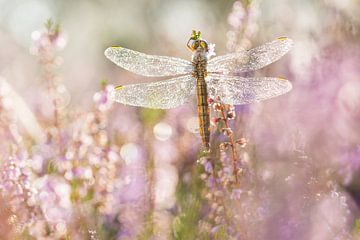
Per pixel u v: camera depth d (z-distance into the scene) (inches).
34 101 22.1
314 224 17.6
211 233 17.5
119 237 18.8
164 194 19.9
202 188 18.3
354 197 19.1
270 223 17.4
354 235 17.8
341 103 19.9
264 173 18.2
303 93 20.3
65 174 18.3
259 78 17.4
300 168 18.2
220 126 17.6
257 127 19.4
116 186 18.8
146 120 20.2
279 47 17.6
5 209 17.5
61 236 17.8
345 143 19.2
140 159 19.7
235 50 19.0
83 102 24.0
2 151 18.4
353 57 20.7
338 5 21.5
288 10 22.3
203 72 17.5
